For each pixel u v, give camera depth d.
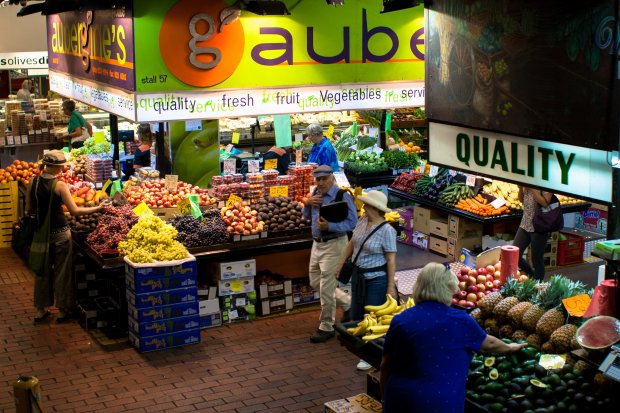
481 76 4.96
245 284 9.59
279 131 10.98
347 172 13.80
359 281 7.77
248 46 8.23
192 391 7.73
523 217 10.20
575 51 4.28
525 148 4.72
